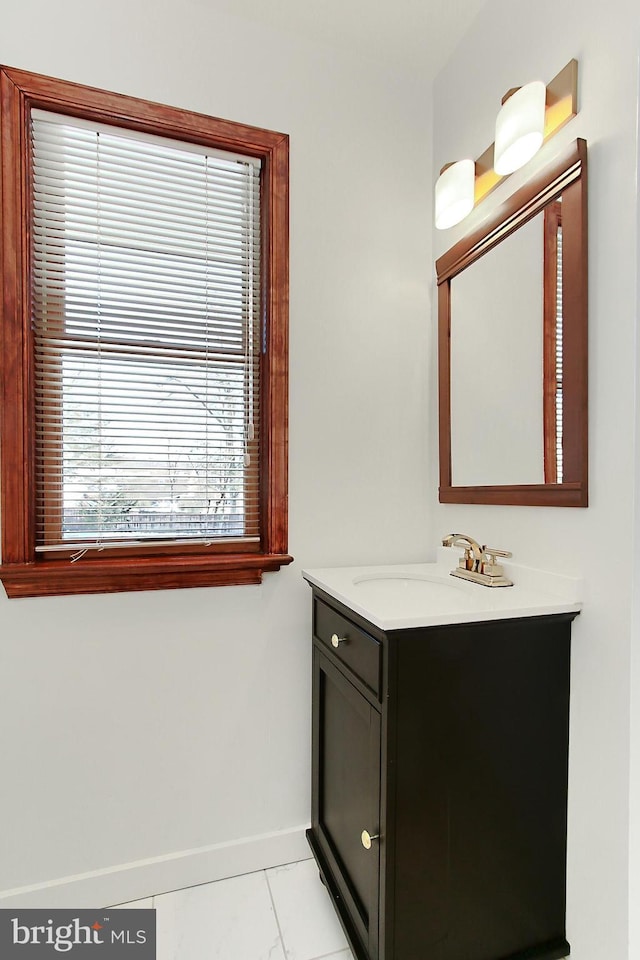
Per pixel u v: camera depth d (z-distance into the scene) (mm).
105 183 1404
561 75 1140
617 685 1021
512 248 1325
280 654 1547
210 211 1501
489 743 1075
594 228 1072
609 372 1040
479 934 1071
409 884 1014
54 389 1381
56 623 1336
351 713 1206
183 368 1494
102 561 1374
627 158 994
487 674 1068
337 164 1607
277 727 1540
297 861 1537
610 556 1041
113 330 1426
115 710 1387
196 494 1512
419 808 1019
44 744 1326
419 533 1718
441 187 1488
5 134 1276
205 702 1469
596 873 1069
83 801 1355
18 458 1298
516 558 1333
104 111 1355
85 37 1343
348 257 1624
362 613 1081
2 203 1274
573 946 1129
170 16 1421
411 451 1709
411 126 1706
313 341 1581
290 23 1504
